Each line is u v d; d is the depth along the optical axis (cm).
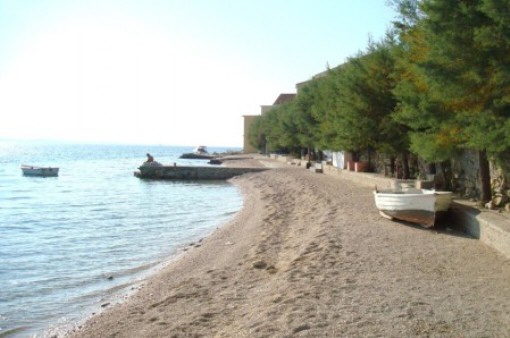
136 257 1752
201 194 4350
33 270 1565
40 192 4525
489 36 1186
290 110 6294
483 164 1659
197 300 1020
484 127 1294
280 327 751
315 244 1385
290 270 1124
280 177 4666
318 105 3875
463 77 1317
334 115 3203
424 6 1388
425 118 1617
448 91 1373
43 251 1875
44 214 3009
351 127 2739
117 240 2106
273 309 842
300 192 3164
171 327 857
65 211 3158
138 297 1161
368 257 1195
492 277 989
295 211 2414
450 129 1545
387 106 2645
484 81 1295
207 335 795
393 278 1002
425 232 1522
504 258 1146
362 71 2736
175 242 2042
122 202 3700
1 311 1146
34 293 1301
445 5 1305
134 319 964
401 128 2614
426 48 1767
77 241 2086
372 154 3781
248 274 1208
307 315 792
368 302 846
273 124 7944
